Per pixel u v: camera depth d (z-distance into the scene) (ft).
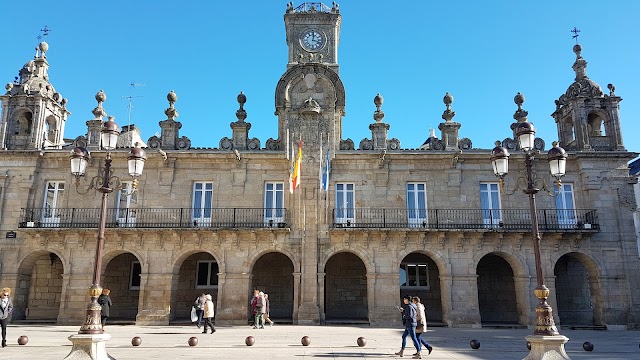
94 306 40.70
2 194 88.38
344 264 94.17
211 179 90.38
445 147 91.76
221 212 88.28
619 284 85.15
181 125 93.45
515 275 87.66
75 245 86.28
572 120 94.27
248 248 86.17
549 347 39.91
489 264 94.89
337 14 100.63
